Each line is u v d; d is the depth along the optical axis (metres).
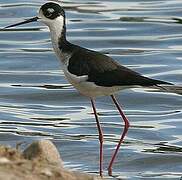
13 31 24.41
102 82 12.75
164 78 20.58
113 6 26.95
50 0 27.33
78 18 25.59
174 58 22.14
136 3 27.45
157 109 18.55
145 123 17.48
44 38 23.95
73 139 16.17
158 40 23.84
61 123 17.30
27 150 10.70
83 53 13.04
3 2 26.89
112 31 24.52
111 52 22.81
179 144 16.08
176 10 26.47
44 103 18.91
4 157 9.72
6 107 18.47
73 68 12.97
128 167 14.70
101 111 18.30
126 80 12.60
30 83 20.31
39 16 13.67
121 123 17.42
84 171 14.21
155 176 14.12
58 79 20.59
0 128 16.73
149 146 15.92
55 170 9.60
